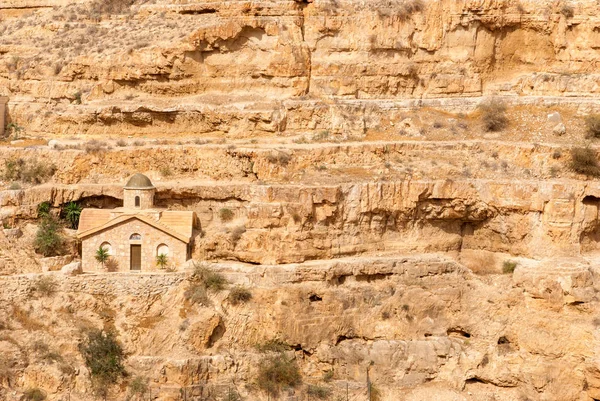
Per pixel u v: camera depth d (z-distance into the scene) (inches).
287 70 5457.7
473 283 5002.5
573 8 5802.2
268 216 4886.8
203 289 4773.6
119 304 4751.5
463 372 4813.0
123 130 5423.2
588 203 5083.7
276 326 4726.9
